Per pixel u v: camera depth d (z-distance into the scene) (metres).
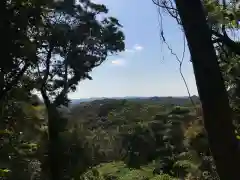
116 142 46.44
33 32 14.53
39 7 13.00
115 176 34.94
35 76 15.98
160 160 40.25
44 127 17.41
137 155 45.41
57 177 17.27
